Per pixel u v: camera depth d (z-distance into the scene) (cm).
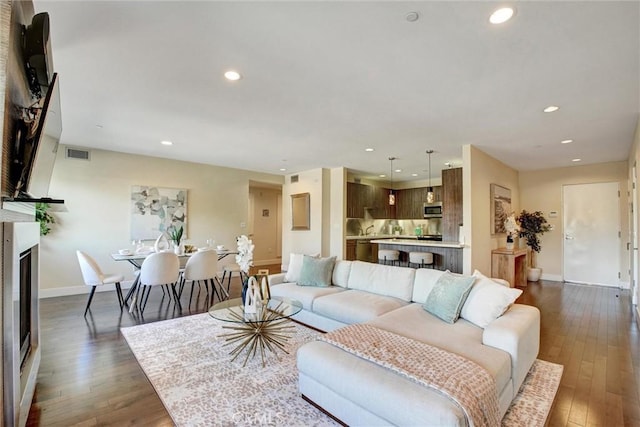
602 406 213
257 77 271
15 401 159
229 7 182
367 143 491
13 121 137
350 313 306
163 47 225
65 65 249
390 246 630
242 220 734
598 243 641
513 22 195
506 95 304
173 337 328
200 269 470
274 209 991
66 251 513
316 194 730
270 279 423
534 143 484
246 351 292
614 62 241
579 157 585
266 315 284
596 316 419
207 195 676
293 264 437
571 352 301
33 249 249
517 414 200
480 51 228
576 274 665
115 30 204
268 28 203
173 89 295
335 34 209
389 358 185
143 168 590
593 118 367
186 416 198
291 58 240
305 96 309
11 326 154
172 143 498
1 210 125
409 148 522
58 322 376
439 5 180
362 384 172
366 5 180
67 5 179
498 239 622
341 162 652
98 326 361
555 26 198
